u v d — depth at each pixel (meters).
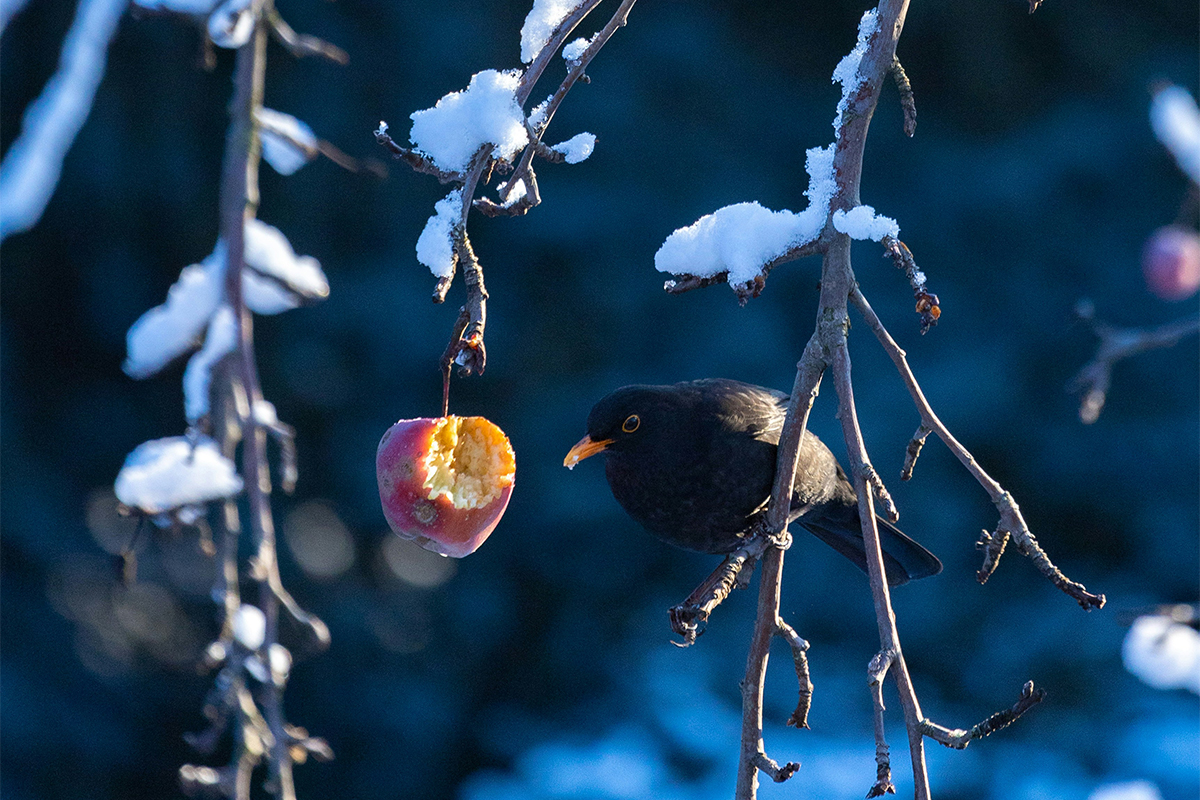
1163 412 13.58
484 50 13.12
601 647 13.42
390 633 13.88
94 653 12.77
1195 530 13.05
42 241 12.57
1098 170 13.82
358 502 13.49
